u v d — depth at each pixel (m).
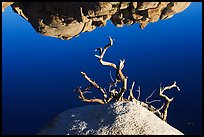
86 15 13.87
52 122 6.50
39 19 15.34
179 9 14.33
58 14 14.77
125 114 6.18
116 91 14.34
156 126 6.10
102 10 13.36
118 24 15.03
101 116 6.26
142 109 6.58
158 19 14.68
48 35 16.09
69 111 6.70
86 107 6.76
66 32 15.57
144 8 13.70
